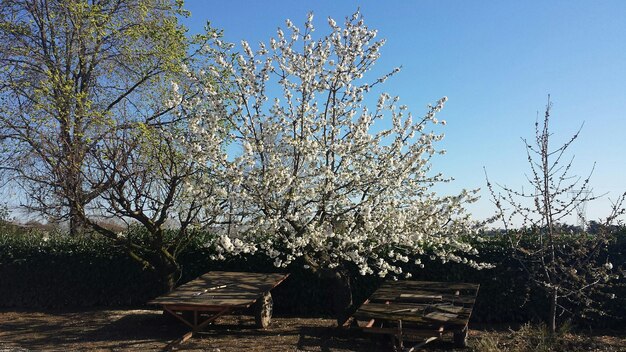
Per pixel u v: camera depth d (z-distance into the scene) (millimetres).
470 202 7613
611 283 8312
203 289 7855
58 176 7785
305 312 9789
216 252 10008
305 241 7094
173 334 7898
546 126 7559
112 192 8039
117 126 8844
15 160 11094
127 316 9297
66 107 10281
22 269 10664
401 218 7305
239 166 7031
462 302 7148
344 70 7801
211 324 8609
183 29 12508
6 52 12359
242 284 8156
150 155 8578
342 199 7445
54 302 10578
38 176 8766
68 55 12523
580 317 8859
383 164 7578
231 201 7305
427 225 7422
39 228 12219
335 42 7973
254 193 7203
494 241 9352
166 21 12703
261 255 9906
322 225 7457
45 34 13008
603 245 8859
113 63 13195
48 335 8031
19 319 9383
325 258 7680
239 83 7824
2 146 11375
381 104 8188
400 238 7422
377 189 7773
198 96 8531
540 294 9000
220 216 8094
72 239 10859
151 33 12547
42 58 12391
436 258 9312
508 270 9039
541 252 7738
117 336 7824
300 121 7746
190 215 8742
